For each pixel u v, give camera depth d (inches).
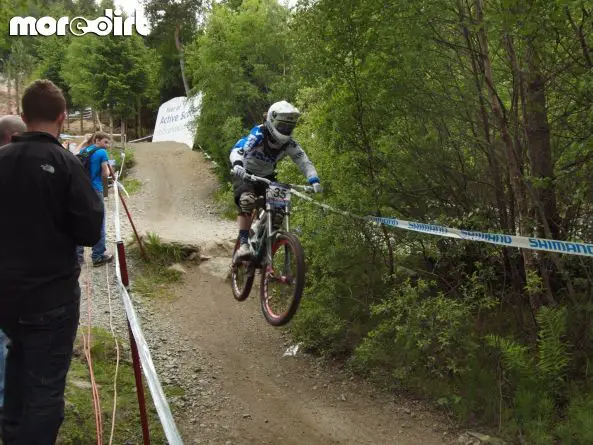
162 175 666.8
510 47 187.3
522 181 195.6
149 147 895.1
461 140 216.8
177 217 494.9
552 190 198.5
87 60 804.6
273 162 205.9
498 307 225.6
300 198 249.0
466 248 227.1
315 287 238.8
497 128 203.2
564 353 181.5
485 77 192.9
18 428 95.9
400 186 226.4
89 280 292.2
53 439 98.0
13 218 99.5
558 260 194.2
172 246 341.1
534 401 182.9
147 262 330.6
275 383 215.8
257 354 239.5
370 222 230.1
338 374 222.5
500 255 219.8
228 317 277.1
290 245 187.6
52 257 101.1
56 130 110.1
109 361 205.2
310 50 221.9
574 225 201.2
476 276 207.6
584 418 171.0
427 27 195.2
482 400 193.5
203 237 375.9
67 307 103.0
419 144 220.1
